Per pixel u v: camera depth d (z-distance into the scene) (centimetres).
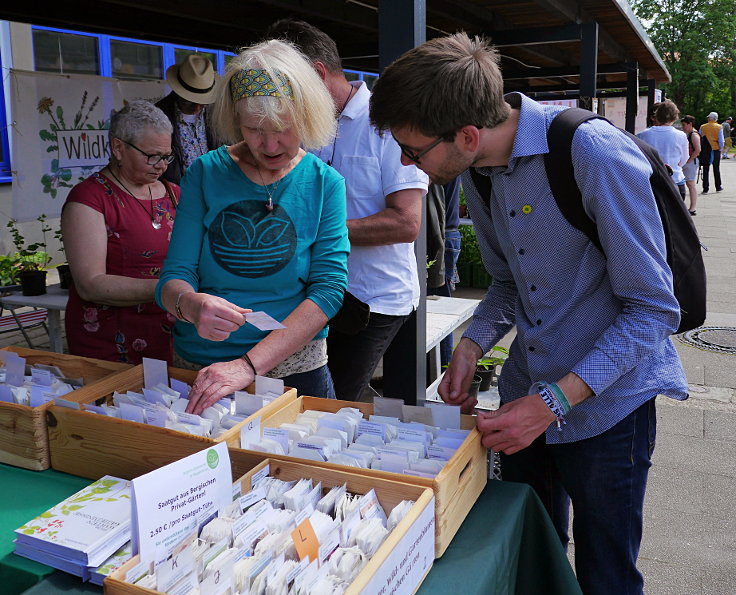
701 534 305
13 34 728
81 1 482
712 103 4422
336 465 138
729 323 636
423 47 148
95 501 142
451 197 530
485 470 161
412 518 119
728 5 4072
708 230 1149
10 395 175
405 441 155
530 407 152
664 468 366
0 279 461
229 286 197
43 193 563
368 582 103
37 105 546
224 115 186
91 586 124
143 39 580
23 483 161
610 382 151
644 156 150
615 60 1010
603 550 178
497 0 566
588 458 171
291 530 118
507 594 147
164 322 258
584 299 162
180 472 120
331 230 203
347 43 686
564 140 150
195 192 200
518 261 167
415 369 288
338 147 263
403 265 270
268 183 196
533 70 952
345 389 277
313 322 195
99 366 203
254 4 510
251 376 182
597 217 149
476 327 197
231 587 106
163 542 116
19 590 128
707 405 452
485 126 148
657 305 148
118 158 246
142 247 250
